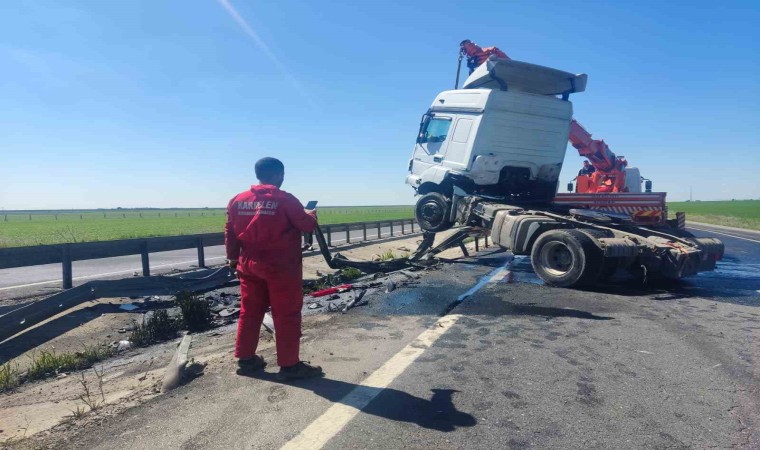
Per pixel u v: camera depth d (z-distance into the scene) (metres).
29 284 9.93
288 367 3.84
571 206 11.45
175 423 3.13
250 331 4.03
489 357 4.50
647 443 2.93
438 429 3.06
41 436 3.03
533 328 5.57
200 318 6.55
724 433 3.06
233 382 3.86
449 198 11.81
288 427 3.06
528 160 11.27
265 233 3.71
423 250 12.03
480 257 13.49
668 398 3.60
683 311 6.52
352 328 5.58
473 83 11.52
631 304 6.96
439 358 4.46
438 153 11.65
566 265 8.41
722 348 4.83
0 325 5.44
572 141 16.44
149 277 8.22
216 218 77.31
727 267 11.48
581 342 5.00
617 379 3.97
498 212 9.93
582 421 3.20
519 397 3.58
